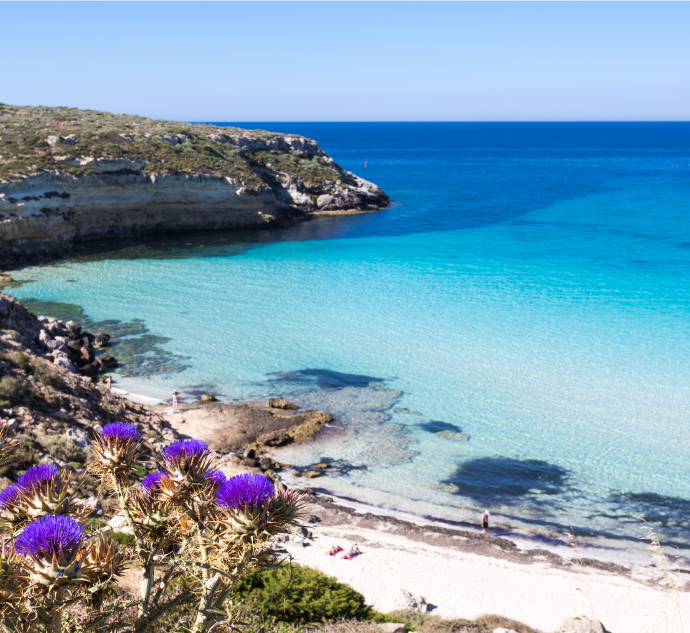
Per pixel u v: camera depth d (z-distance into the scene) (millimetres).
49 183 73875
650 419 34531
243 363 42250
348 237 91312
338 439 32250
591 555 23203
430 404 36469
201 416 33781
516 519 25672
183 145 99750
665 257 76750
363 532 24250
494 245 85438
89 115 116750
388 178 174125
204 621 4062
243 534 3807
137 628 4070
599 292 60781
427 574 21562
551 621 19016
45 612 3490
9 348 32844
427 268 71562
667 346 45812
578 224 102375
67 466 21234
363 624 15242
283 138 125438
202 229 91688
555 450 31266
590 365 42219
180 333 47812
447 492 27672
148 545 4289
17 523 4059
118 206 82188
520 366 42156
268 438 31328
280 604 14945
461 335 48344
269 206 100438
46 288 59281
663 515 25906
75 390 30078
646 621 19047
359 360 43188
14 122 95188
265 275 67500
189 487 4297
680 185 158500
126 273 66562
